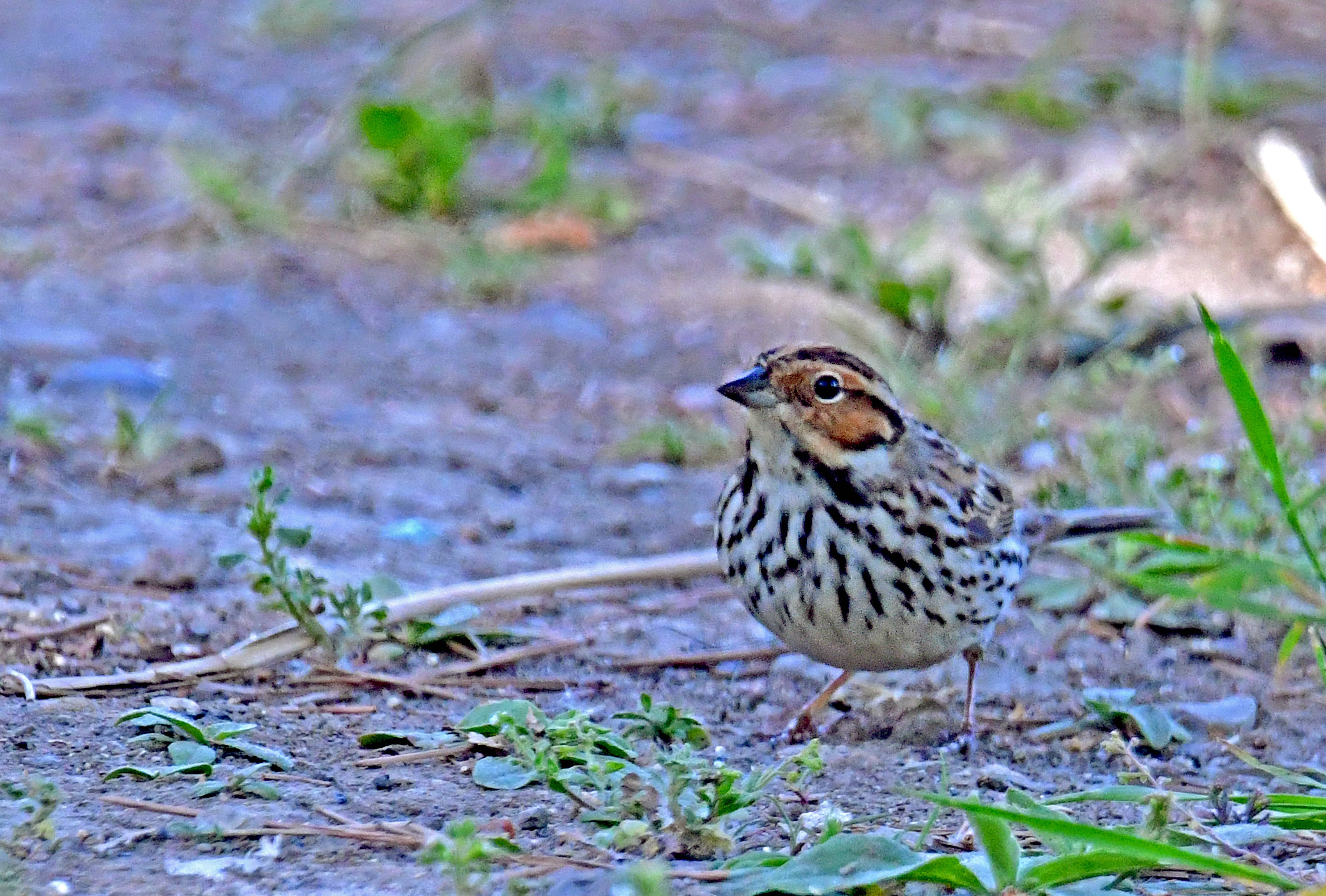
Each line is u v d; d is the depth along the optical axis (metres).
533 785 7.68
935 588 8.95
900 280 15.26
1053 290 16.11
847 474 8.87
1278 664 9.63
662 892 5.95
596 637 10.37
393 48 22.50
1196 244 17.06
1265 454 8.81
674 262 17.88
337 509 12.16
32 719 8.38
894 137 20.92
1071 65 23.17
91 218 18.53
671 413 14.41
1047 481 12.23
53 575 10.47
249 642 9.41
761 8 27.80
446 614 10.08
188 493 12.21
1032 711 9.61
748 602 9.27
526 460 13.36
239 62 25.20
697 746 8.41
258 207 18.38
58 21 27.81
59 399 13.88
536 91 22.69
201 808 7.20
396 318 16.31
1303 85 21.53
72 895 6.34
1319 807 7.11
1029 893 6.37
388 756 8.11
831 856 6.47
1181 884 6.73
